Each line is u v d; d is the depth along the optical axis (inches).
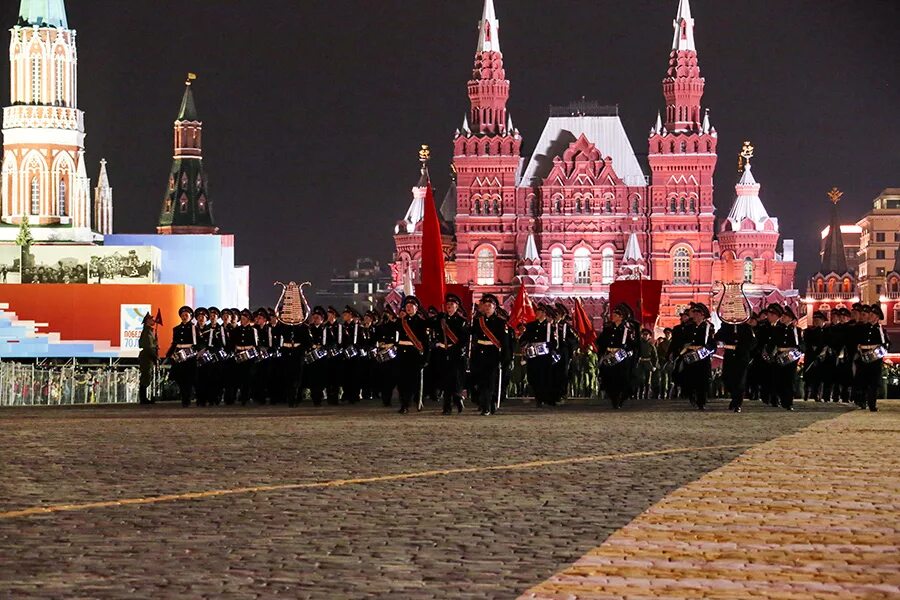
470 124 6909.5
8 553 552.7
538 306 1803.6
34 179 6481.3
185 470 862.5
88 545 572.4
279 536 597.6
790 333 1710.1
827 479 818.2
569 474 842.2
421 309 1581.0
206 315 1859.0
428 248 1918.1
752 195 6914.4
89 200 6638.8
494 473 846.5
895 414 1588.3
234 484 786.8
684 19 6781.5
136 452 994.1
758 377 1815.9
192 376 1839.3
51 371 2368.4
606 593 475.8
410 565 530.0
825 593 476.1
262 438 1136.2
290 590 479.2
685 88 6737.2
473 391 1792.6
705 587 486.9
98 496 730.2
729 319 1667.1
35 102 6525.6
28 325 3115.2
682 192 6673.2
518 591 479.2
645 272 6673.2
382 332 1683.1
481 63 6845.5
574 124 6919.3
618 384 1740.9
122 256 4215.1
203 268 4520.2
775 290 6702.8
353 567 525.3
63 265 4188.0
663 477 826.8
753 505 700.7
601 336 1753.2
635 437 1154.7
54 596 465.4
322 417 1491.1
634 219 6692.9
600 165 6712.6
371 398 2089.1
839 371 1882.4
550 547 572.4
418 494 741.9
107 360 3166.8
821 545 577.6
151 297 3117.6
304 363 1828.2
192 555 549.6
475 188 6791.3
